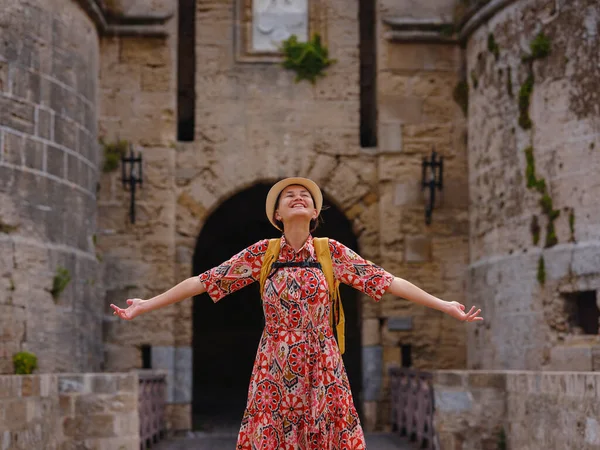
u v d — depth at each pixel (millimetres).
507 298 12070
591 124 10844
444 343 13695
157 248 13602
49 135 11242
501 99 12484
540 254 11422
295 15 14312
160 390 12805
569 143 11094
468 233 13867
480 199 13164
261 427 3949
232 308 21078
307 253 4109
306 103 14141
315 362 3986
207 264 20156
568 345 10891
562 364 10922
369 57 15625
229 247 20047
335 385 3992
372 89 15234
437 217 13930
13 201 10461
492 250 12641
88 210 12492
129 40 13977
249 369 20812
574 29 11156
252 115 14078
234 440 12633
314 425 3914
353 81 14211
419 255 13828
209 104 14078
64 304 11320
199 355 20797
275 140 14039
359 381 19109
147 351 13500
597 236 10641
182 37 15484
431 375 10180
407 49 14258
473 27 13422
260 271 4117
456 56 14250
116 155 13688
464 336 13719
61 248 11320
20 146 10664
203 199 13883
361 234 14016
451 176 13992
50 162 11219
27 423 8141
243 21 14250
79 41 12352
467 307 13664
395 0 14242
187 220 13812
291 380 3967
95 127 13234
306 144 14070
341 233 19234
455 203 13945
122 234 13570
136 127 13828
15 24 10766
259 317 21078
